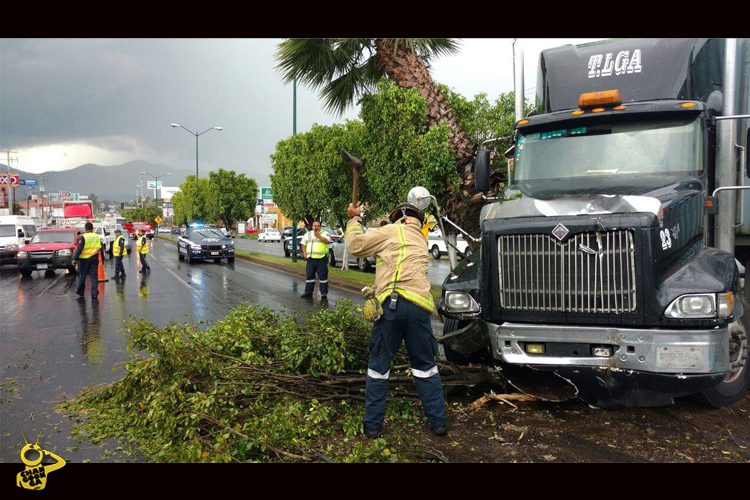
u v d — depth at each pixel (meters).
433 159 10.88
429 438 4.67
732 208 5.92
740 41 6.26
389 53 11.66
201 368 5.23
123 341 8.85
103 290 15.99
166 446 4.38
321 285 13.98
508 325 4.86
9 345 8.63
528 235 4.86
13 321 10.95
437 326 9.81
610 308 4.59
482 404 5.33
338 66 13.07
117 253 18.95
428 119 11.49
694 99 6.12
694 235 5.16
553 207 4.94
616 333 4.52
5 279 20.42
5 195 82.62
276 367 5.61
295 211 26.00
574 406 5.35
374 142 12.48
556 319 4.79
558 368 4.71
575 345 4.67
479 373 5.57
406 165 11.61
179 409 4.66
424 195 5.15
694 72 6.22
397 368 5.56
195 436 4.31
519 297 4.91
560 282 4.75
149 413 4.72
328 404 5.23
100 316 11.38
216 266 25.19
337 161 19.67
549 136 6.38
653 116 5.95
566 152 6.19
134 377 5.52
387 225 4.90
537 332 4.74
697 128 5.78
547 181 6.10
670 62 6.23
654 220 4.52
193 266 25.19
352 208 5.15
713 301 4.41
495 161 11.79
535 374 5.36
